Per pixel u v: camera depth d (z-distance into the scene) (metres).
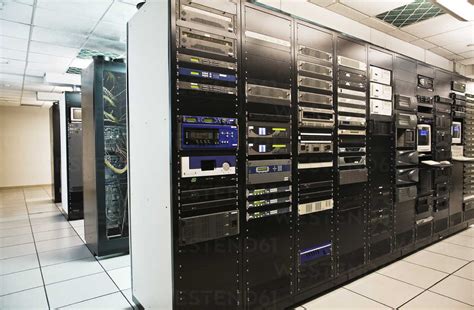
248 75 2.24
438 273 3.26
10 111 11.07
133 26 2.52
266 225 2.37
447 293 2.79
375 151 3.30
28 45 4.73
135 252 2.60
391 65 3.51
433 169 4.27
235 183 2.17
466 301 2.64
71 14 3.64
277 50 2.42
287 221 2.50
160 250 2.08
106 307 2.61
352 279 3.10
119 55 5.30
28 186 11.41
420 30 4.24
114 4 3.38
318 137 2.71
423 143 4.09
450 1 2.90
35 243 4.42
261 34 2.32
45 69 6.16
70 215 5.84
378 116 3.31
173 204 1.89
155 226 2.15
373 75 3.26
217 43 2.07
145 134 2.31
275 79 2.41
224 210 2.12
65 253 3.97
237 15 2.18
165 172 1.98
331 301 2.66
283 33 2.46
